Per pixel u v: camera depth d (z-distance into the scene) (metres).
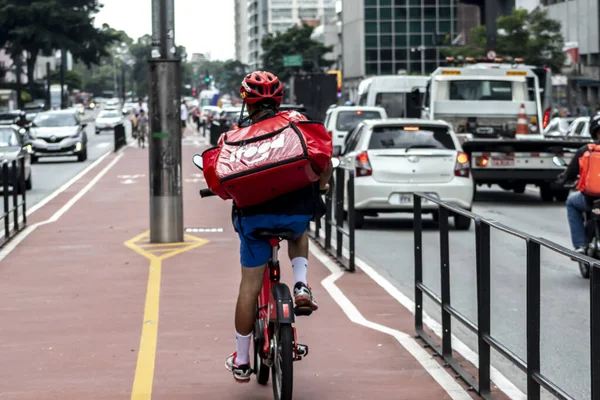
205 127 98.12
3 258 18.41
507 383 9.39
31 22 157.12
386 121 23.64
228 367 8.90
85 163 53.81
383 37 142.50
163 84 20.08
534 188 36.78
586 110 73.19
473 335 11.88
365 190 22.89
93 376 9.85
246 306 8.52
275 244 8.19
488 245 8.79
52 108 161.50
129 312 13.08
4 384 9.59
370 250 19.92
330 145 7.94
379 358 10.53
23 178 23.97
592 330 6.46
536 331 7.64
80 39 161.88
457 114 36.97
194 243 20.27
